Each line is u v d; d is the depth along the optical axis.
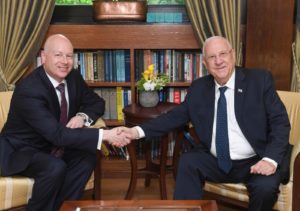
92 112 2.33
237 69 2.14
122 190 2.83
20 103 2.04
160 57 2.89
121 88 2.95
